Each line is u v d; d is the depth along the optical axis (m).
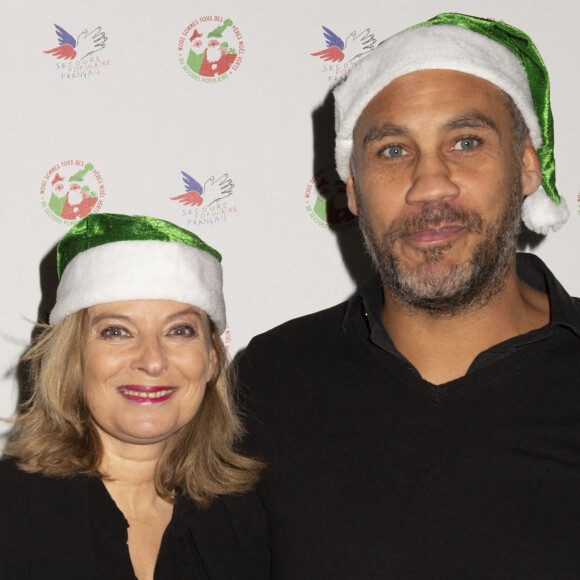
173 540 1.51
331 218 2.30
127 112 2.26
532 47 1.60
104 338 1.50
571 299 1.60
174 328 1.53
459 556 1.40
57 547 1.40
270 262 2.29
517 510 1.41
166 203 2.27
